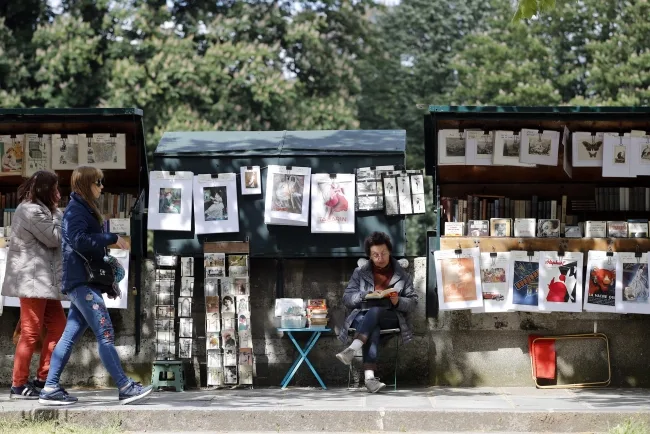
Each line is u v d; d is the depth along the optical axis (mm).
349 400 9320
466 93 33594
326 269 10633
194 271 10680
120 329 10625
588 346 10367
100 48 26703
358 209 10445
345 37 30844
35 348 9711
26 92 25484
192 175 10578
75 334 9008
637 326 10367
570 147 10672
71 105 25531
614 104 30000
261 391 10172
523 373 10383
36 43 25844
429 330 10469
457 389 10227
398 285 10156
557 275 10250
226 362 10359
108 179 11461
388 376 10484
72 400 9000
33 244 9320
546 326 10391
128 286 10617
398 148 10531
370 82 36875
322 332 10547
